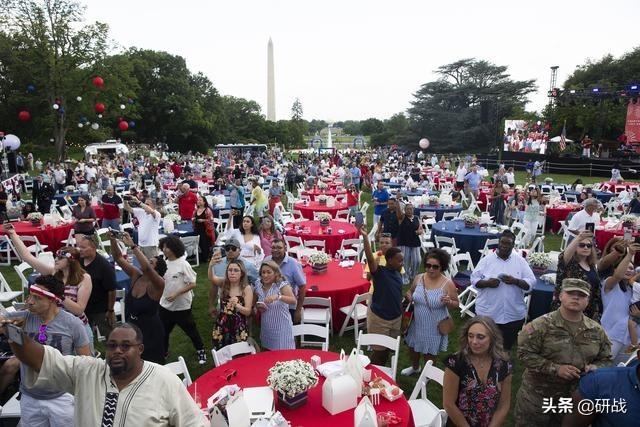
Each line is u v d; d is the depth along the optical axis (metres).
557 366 3.77
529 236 12.70
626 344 5.38
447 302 5.39
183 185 12.65
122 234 4.90
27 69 40.12
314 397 4.09
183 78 64.38
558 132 46.59
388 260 5.69
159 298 5.10
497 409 3.60
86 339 4.09
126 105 43.34
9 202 14.38
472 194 17.52
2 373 4.48
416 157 47.34
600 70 49.72
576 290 3.69
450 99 65.31
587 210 9.99
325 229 11.48
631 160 34.22
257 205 14.60
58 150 41.56
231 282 5.41
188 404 2.94
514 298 5.98
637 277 5.84
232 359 5.11
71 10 38.91
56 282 4.01
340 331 7.30
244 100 92.56
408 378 6.18
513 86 63.38
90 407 2.77
